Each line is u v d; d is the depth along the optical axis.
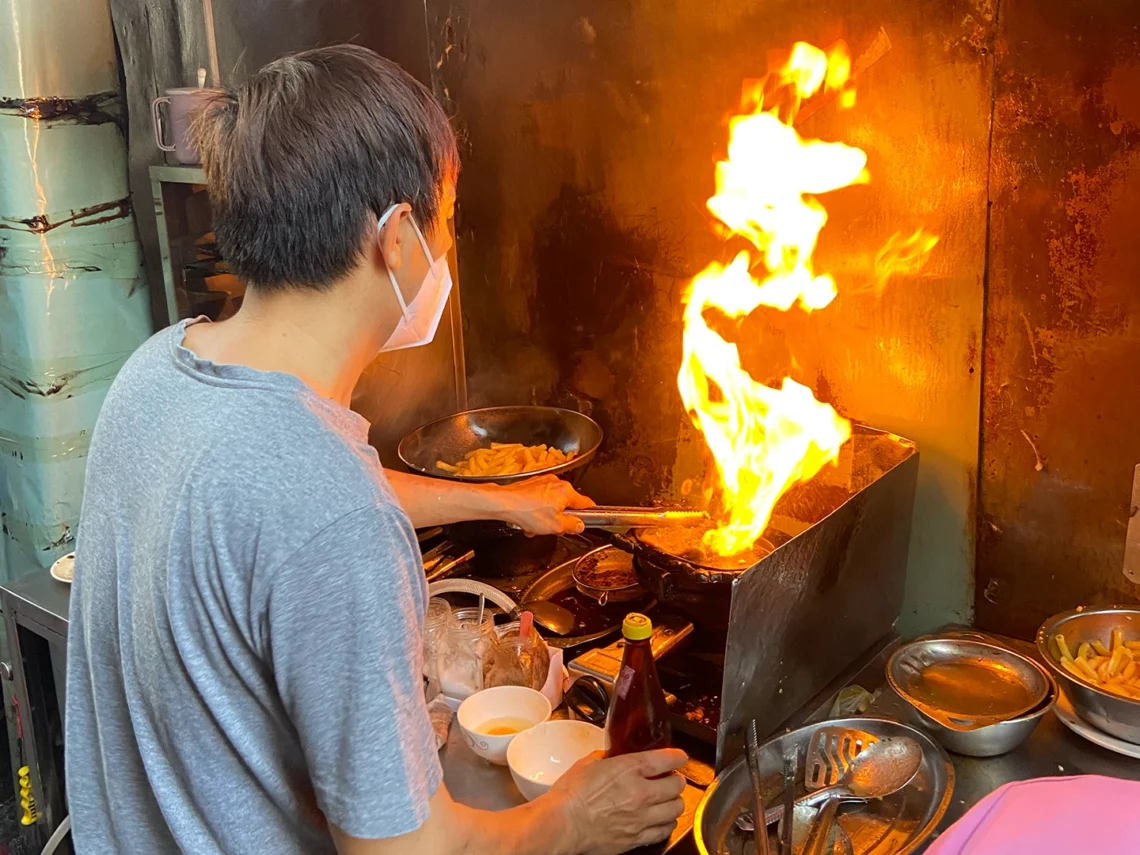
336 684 0.78
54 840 1.50
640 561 1.40
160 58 1.94
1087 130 1.33
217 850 0.87
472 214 2.07
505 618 1.66
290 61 0.88
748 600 1.21
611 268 1.89
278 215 0.83
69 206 1.97
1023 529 1.52
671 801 1.13
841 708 1.42
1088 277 1.38
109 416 0.89
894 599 1.61
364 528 0.78
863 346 1.61
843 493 1.63
